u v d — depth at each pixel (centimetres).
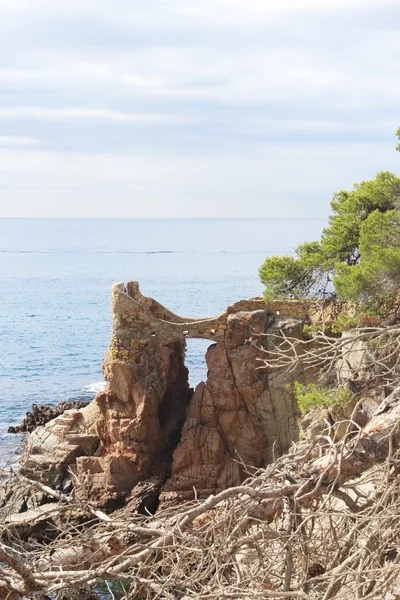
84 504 1294
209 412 4722
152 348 4894
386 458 1356
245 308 4775
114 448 4800
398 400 1450
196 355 10025
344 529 1360
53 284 19950
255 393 4675
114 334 4881
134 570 1292
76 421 5066
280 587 1259
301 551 1288
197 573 1185
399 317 3547
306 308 4625
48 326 13588
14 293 18188
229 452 4706
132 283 4875
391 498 1328
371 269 3547
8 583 1132
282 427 4650
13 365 10119
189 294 17188
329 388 3659
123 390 4803
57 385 8925
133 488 4672
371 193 4262
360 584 1123
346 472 1358
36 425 5819
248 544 1270
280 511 1330
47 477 4747
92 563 1261
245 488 1268
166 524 1262
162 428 4981
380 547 1186
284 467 1387
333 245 4284
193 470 4622
